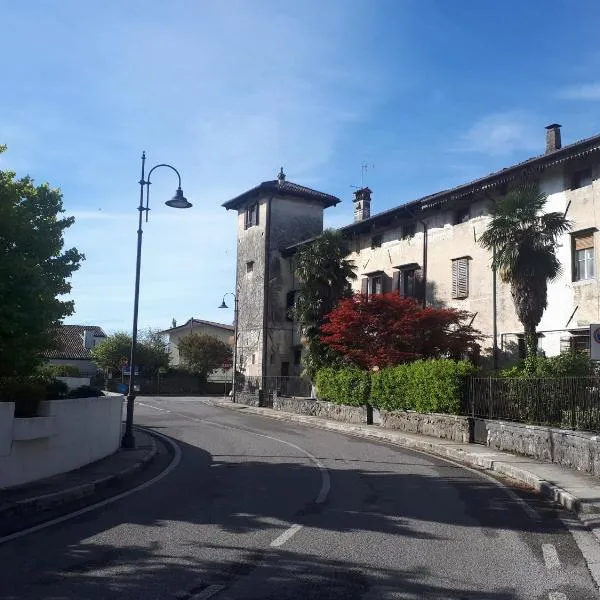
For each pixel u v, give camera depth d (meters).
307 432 23.12
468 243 27.70
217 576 6.15
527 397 16.34
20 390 11.31
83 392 15.17
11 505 8.96
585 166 22.94
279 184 41.94
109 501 10.07
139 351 57.56
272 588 5.80
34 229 11.67
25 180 12.28
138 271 17.88
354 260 35.06
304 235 42.09
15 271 10.73
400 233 32.03
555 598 5.63
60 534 7.86
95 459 14.10
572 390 14.58
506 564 6.65
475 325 26.92
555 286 23.44
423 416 21.05
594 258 22.31
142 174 18.16
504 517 9.00
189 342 60.03
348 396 27.22
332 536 7.72
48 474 11.72
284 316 41.06
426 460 15.61
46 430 11.38
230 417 30.02
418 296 30.27
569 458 13.39
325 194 42.91
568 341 22.81
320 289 32.41
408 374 22.16
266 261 40.88
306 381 37.50
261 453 16.72
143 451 15.95
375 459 15.61
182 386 57.94
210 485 11.60
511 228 18.89
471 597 5.63
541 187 24.34
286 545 7.29
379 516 8.92
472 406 18.78
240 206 44.69
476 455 15.39
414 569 6.43
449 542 7.52
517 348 24.94
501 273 19.56
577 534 8.03
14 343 10.88
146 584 5.89
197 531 7.98
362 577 6.14
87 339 70.94
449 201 28.45
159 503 9.89
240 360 42.69
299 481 12.07
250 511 9.23
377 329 25.66
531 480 11.95
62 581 5.98
